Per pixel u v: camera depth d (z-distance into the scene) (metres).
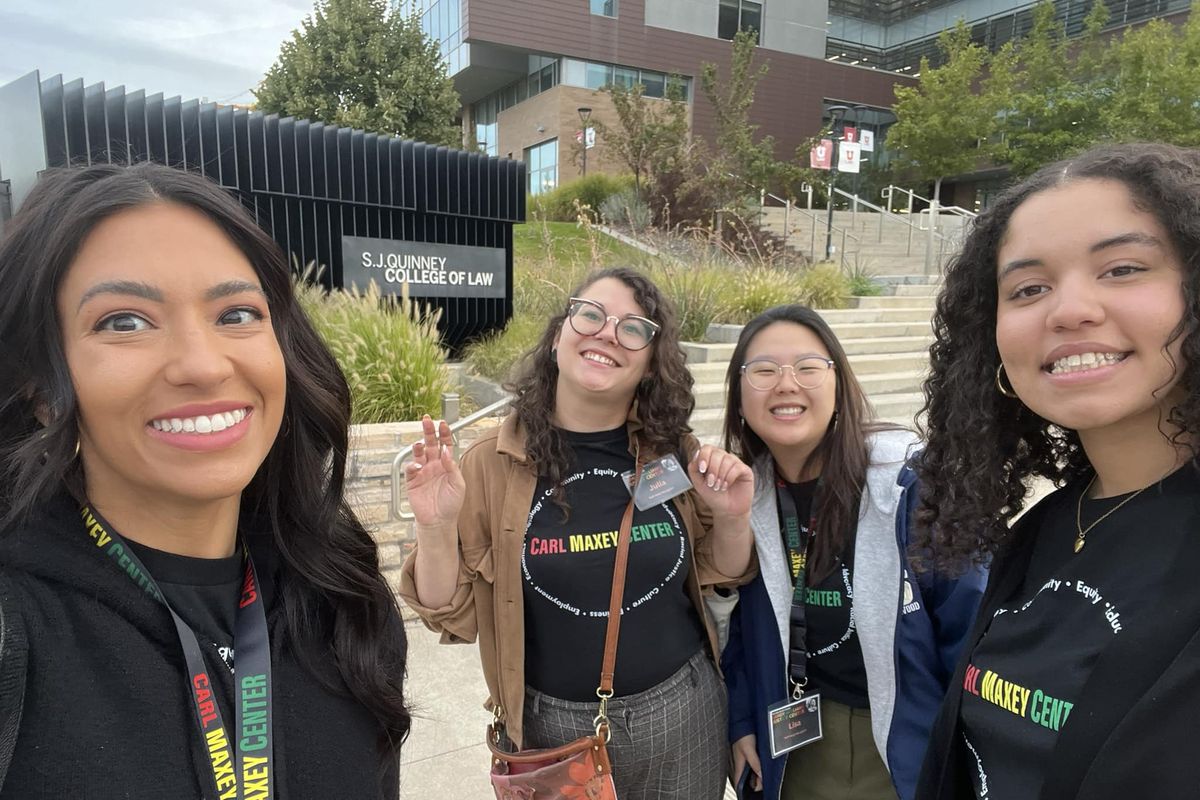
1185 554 0.91
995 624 1.17
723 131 16.72
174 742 0.86
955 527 1.35
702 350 7.69
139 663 0.87
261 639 1.04
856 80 29.86
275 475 1.16
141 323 0.86
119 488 0.94
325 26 19.20
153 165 0.94
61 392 0.85
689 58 26.78
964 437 1.32
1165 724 0.83
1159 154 0.98
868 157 26.91
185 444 0.88
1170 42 18.70
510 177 9.07
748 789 1.98
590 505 1.80
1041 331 1.04
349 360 5.52
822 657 1.83
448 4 27.72
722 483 1.77
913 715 1.63
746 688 1.96
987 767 1.08
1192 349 0.93
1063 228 1.00
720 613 1.93
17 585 0.83
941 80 22.38
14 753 0.76
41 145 6.19
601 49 25.61
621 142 16.48
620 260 10.01
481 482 1.90
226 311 0.92
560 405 1.90
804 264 12.88
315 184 7.69
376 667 1.15
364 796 1.06
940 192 28.16
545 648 1.77
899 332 9.47
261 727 0.97
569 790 1.68
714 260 10.97
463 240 8.86
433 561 1.78
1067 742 0.91
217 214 0.92
